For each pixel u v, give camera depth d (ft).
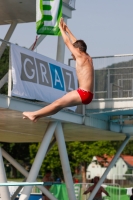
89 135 183.32
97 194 180.24
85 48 69.92
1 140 206.80
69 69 143.33
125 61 151.53
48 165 436.76
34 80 125.08
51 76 133.18
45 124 142.82
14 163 160.04
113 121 167.43
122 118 164.35
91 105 153.58
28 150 587.68
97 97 154.40
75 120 142.41
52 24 130.11
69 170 142.00
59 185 185.47
